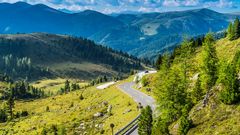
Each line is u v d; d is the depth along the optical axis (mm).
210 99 45938
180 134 44812
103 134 90000
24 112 177125
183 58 91000
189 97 65000
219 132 39875
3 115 178125
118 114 104875
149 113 65438
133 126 81312
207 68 65625
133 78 180250
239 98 42312
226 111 42312
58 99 194375
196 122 44500
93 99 149750
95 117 115250
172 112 63656
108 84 187000
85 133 100125
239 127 38469
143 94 125938
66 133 104875
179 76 72875
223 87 45062
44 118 143500
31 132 124688
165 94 65812
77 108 143750
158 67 141625
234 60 53812
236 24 113875
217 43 122000
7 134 135000
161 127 48812
